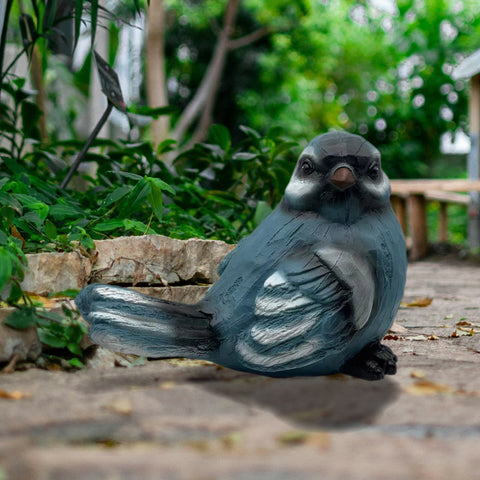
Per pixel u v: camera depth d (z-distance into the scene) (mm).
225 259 545
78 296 523
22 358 539
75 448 394
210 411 449
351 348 515
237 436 409
